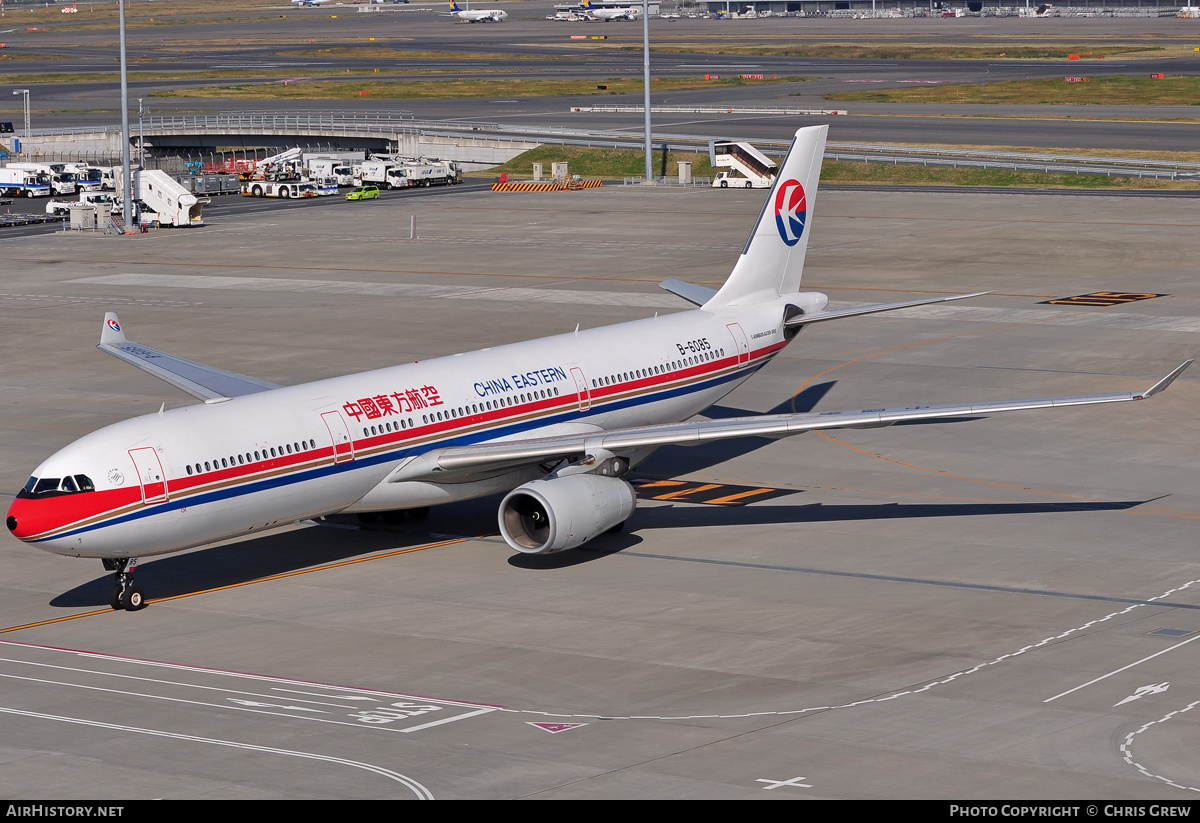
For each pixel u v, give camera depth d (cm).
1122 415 9444
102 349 8275
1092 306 13500
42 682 5091
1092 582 6131
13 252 19112
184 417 6081
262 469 6088
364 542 7062
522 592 6169
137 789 4109
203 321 13550
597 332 7781
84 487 5672
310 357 11694
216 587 6331
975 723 4547
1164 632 5459
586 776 4156
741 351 8244
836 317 8462
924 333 12425
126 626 5775
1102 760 4225
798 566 6481
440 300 14612
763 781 4097
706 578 6325
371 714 4719
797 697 4825
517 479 7119
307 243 19600
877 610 5816
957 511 7356
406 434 6575
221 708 4797
